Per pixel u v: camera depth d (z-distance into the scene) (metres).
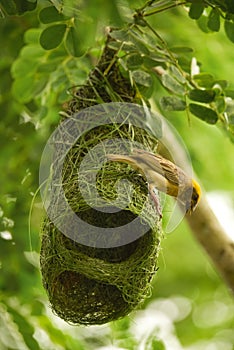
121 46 8.29
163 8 8.34
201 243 8.56
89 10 8.21
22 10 8.26
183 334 9.22
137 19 8.28
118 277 8.22
